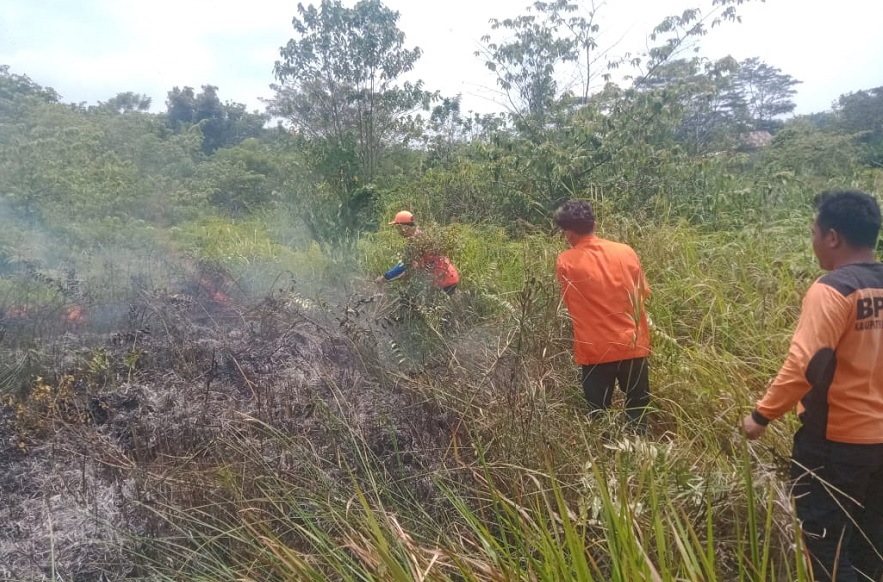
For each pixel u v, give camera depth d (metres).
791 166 10.41
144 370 4.25
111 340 4.68
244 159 19.36
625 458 2.52
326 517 2.62
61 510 2.87
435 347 4.43
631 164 9.20
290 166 10.70
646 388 3.75
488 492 2.73
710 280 5.04
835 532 2.32
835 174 9.19
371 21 16.33
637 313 3.68
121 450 3.24
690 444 2.86
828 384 2.26
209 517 2.72
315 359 4.39
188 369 4.16
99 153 13.62
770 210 7.39
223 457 3.05
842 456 2.27
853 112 26.41
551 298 4.37
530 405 3.15
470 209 10.48
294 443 3.13
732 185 8.59
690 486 2.38
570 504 2.61
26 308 5.31
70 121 15.63
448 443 3.29
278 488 2.79
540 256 6.39
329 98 16.72
